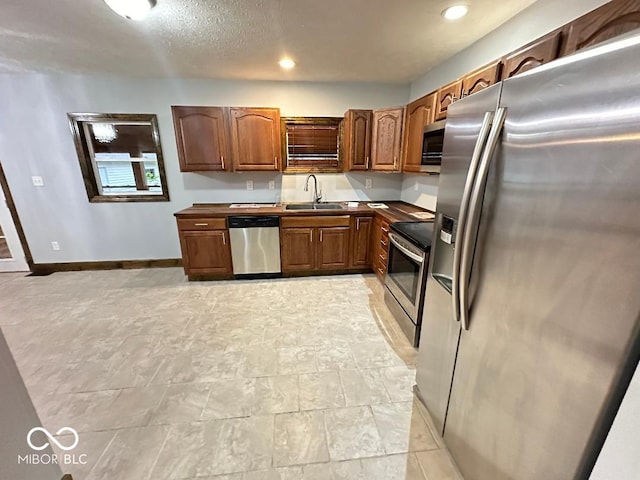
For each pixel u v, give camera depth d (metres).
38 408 1.63
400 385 1.81
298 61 2.77
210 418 1.57
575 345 0.73
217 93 3.47
